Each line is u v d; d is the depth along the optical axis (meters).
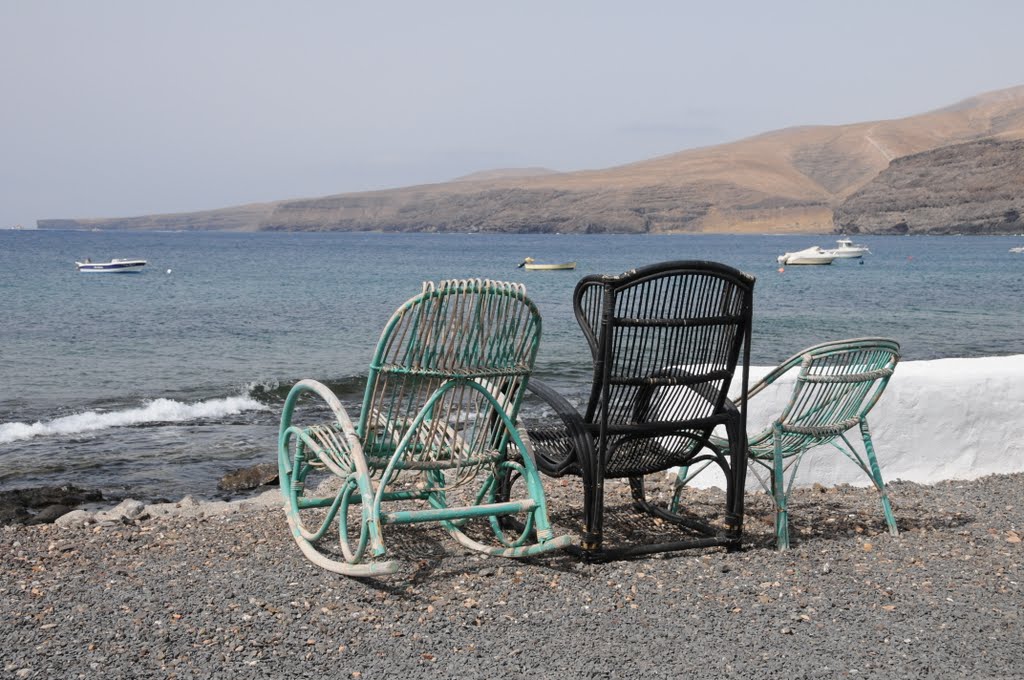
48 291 42.78
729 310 4.22
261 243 169.25
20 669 2.96
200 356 19.47
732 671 3.01
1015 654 3.19
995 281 58.75
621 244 193.38
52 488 8.19
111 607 3.50
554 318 29.39
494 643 3.20
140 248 123.69
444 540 4.51
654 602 3.61
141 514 6.18
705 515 5.19
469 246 163.75
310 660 3.05
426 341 3.82
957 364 6.42
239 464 9.61
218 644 3.16
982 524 4.96
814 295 44.44
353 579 3.84
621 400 4.12
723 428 5.66
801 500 5.54
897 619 3.48
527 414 11.74
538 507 4.09
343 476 3.90
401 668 3.00
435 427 4.03
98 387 15.03
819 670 3.03
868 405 4.76
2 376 16.27
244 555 4.26
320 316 29.92
